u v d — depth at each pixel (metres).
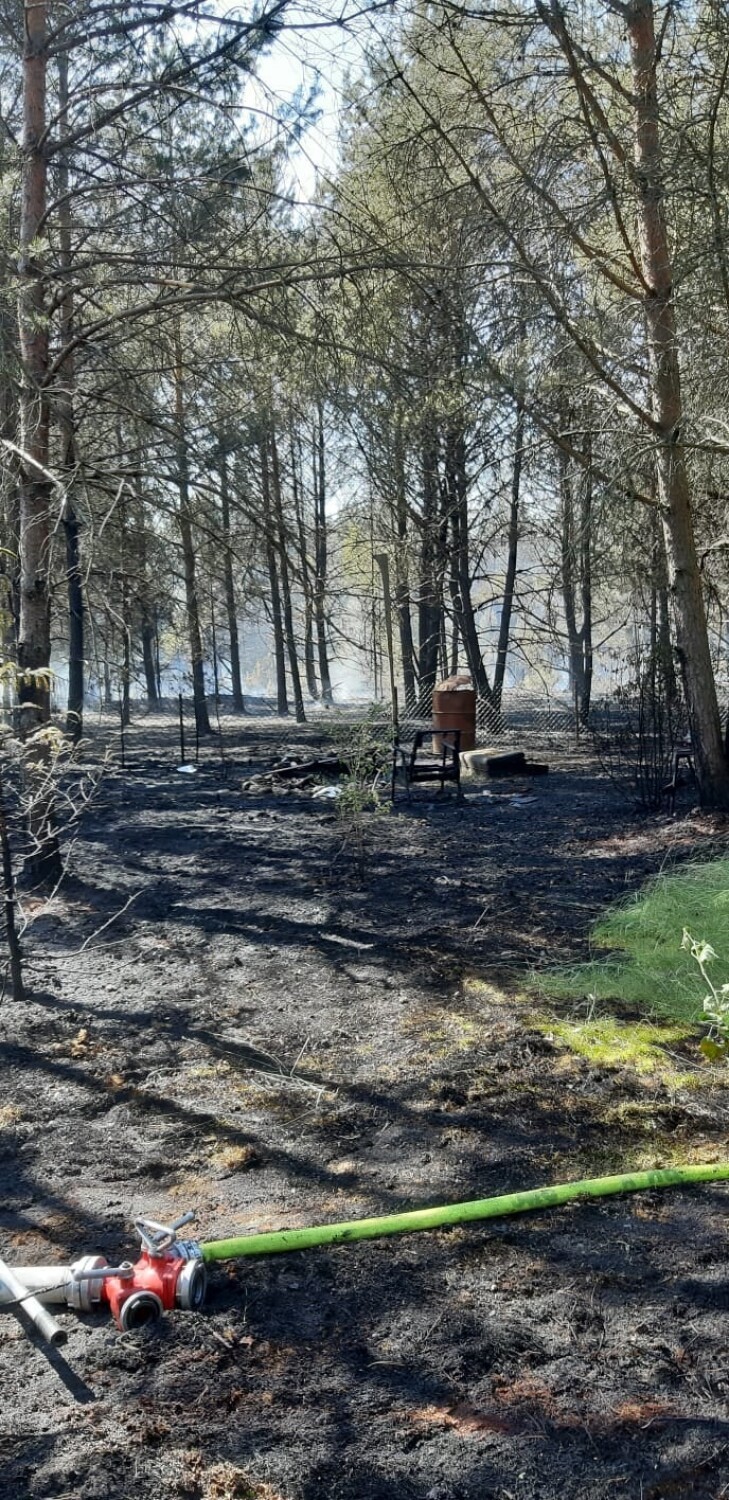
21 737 6.82
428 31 9.16
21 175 6.87
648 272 9.84
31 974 5.73
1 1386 2.49
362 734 10.61
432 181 10.22
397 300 7.37
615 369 10.38
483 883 7.82
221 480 7.23
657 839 9.29
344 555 27.55
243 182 6.93
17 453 6.13
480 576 25.77
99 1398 2.44
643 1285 2.85
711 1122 3.86
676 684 12.13
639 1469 2.21
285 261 7.11
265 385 7.34
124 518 7.96
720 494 11.34
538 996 5.25
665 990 5.18
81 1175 3.52
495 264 9.04
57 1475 2.19
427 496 17.52
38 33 6.96
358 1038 4.76
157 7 6.44
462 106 10.23
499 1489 2.15
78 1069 4.43
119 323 7.58
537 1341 2.62
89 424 9.08
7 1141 3.77
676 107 9.56
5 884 5.35
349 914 6.94
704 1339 2.62
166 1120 3.94
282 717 31.39
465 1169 3.54
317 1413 2.38
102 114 7.30
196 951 6.16
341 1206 3.30
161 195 7.00
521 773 15.12
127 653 8.46
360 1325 2.69
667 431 9.95
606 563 13.65
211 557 8.51
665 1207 3.26
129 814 11.70
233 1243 2.99
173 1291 2.75
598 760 16.80
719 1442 2.27
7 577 6.27
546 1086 4.20
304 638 9.03
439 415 7.66
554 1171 3.51
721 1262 2.95
